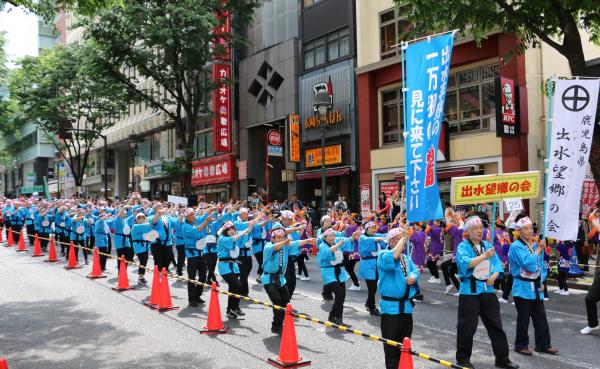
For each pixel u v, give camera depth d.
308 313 9.85
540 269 7.38
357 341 7.94
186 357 7.16
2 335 8.39
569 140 8.09
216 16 25.86
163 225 13.30
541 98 18.44
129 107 44.88
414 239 12.88
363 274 9.77
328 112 24.84
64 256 19.20
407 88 6.94
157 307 10.32
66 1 11.65
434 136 6.56
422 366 6.65
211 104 32.91
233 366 6.76
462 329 6.51
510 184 6.95
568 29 11.96
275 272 8.45
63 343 7.91
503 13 12.94
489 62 19.36
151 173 41.12
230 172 30.55
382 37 22.83
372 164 22.78
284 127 28.70
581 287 12.60
